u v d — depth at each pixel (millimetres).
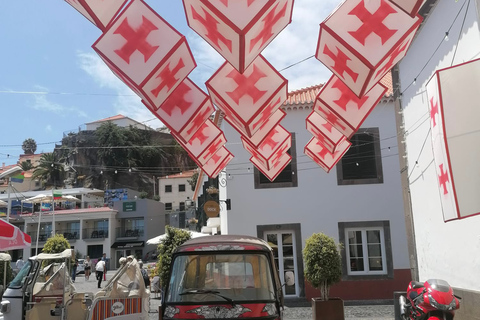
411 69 10484
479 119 4961
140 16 4105
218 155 7836
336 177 16141
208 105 5266
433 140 5422
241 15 3465
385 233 15727
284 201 16062
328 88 5434
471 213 4766
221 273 5730
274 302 5469
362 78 4273
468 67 5141
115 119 86875
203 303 5402
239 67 4051
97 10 4008
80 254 50906
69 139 84500
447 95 5074
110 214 51969
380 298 15336
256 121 5047
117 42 4098
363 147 16250
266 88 4750
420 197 10383
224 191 17062
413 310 7117
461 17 7535
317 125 6516
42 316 8234
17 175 28828
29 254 51531
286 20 3850
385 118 16328
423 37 9500
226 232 16359
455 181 4844
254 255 5824
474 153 4891
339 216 15922
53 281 8711
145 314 7660
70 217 51750
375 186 16047
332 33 4062
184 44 4129
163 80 4312
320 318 11047
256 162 8047
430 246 9867
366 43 4039
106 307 7453
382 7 4023
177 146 90250
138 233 53156
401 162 11500
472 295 7758
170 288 5668
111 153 81562
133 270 7824
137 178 82438
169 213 60594
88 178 81125
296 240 15812
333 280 11594
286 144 7297
